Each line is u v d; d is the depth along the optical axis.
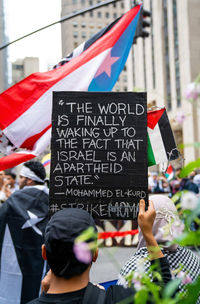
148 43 43.72
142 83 46.22
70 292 1.35
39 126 3.34
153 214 1.68
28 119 3.33
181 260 1.86
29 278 3.22
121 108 2.27
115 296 1.38
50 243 1.36
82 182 2.19
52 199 2.17
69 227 1.37
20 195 3.35
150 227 1.66
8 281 3.25
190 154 31.28
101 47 3.60
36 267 3.23
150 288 1.05
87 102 2.28
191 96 0.97
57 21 5.82
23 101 3.35
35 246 3.25
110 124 2.26
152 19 42.41
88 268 1.41
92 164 2.21
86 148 2.23
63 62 3.88
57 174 2.20
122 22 3.70
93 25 62.84
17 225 3.27
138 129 2.24
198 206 0.91
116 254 5.93
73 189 2.18
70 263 1.34
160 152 2.89
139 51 46.97
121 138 2.23
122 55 3.65
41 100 3.37
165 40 39.72
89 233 1.02
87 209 2.16
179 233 1.03
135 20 3.73
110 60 3.61
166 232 1.09
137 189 2.16
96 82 3.54
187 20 34.91
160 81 40.22
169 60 38.75
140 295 1.03
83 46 3.87
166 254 1.84
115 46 3.64
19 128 3.31
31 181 3.51
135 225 5.84
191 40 34.78
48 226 1.43
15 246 3.26
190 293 1.01
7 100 3.34
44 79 3.40
